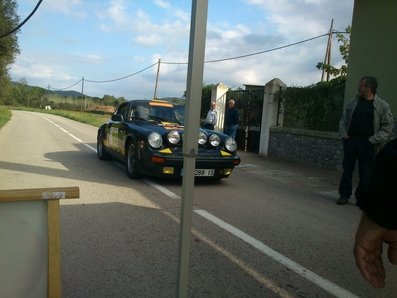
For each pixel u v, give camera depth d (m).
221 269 3.68
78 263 3.68
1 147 12.35
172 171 6.98
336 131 11.16
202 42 2.30
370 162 6.29
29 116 42.53
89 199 5.99
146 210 5.53
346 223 5.48
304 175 9.66
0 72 39.84
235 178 8.66
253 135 14.42
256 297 3.18
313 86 12.21
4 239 2.07
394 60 8.95
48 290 2.17
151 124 8.04
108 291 3.18
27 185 6.93
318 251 4.29
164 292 3.19
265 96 13.35
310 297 3.24
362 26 9.67
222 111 15.98
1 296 2.10
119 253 3.95
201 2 2.26
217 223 5.09
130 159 7.71
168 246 4.18
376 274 2.21
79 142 14.77
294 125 12.71
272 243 4.45
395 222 2.00
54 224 2.13
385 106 6.20
